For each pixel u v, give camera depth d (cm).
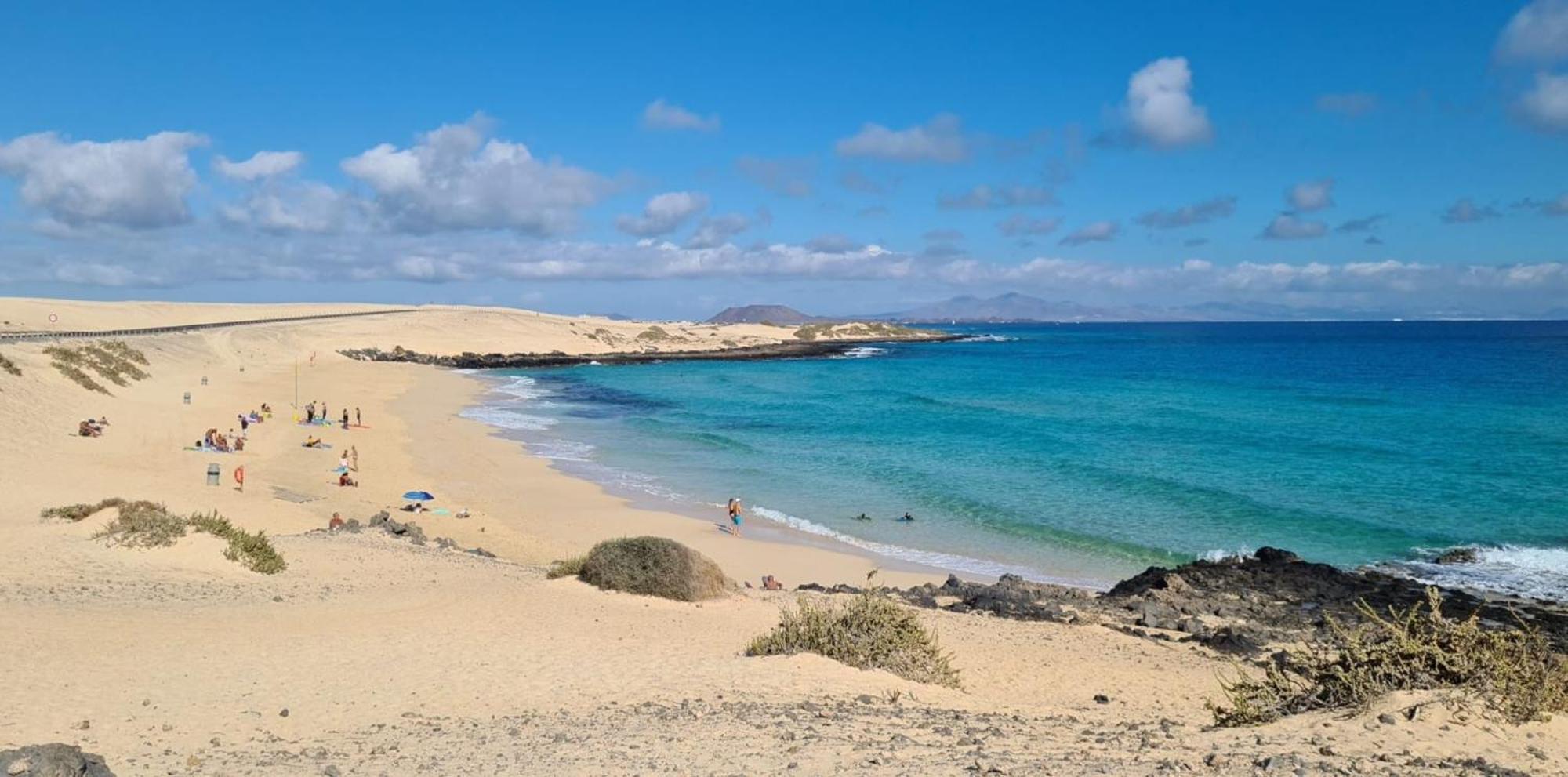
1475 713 795
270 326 11188
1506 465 3869
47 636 1255
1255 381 8856
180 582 1777
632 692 1147
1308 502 3294
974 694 1267
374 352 11188
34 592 1551
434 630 1509
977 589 2223
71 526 2008
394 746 875
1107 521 3122
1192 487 3606
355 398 6656
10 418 3562
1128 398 7269
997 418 6019
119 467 3197
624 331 17175
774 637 1402
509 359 11962
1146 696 1316
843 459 4438
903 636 1362
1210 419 5756
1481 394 7050
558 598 1814
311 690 1126
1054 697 1288
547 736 898
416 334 13100
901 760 738
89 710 970
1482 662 848
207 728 940
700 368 11700
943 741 827
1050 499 3469
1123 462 4209
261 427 4759
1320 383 8481
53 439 3491
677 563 1927
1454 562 2480
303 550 2262
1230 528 2962
